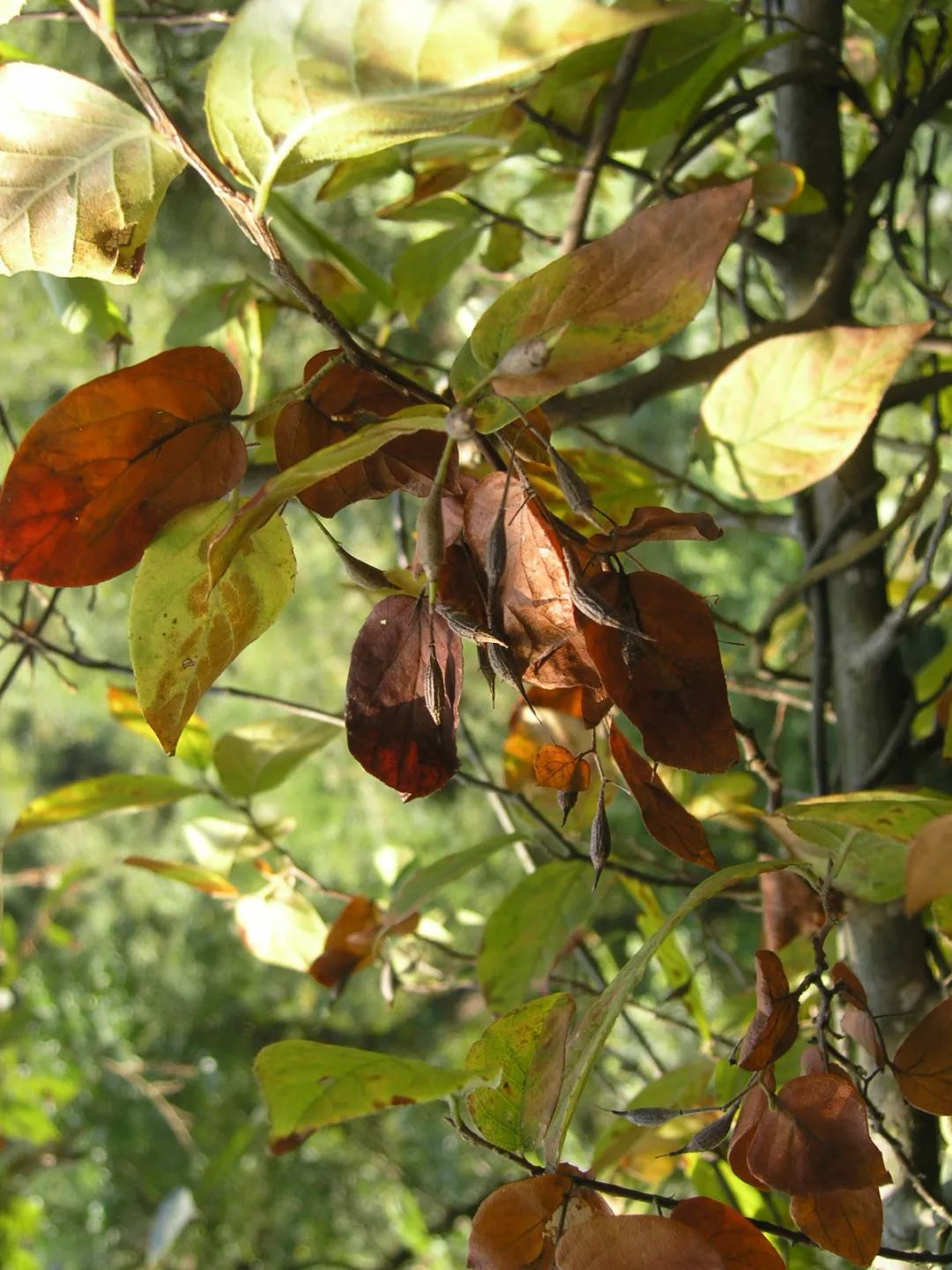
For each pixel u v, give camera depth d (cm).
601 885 95
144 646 68
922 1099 70
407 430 63
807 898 85
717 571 415
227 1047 559
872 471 98
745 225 98
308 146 64
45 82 65
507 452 65
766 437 80
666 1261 64
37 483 67
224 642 69
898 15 105
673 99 97
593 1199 67
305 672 568
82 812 100
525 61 60
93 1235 418
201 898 607
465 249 111
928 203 114
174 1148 466
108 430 67
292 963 107
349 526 499
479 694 277
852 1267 87
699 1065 95
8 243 68
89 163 67
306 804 553
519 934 94
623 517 94
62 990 503
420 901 91
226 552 63
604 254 62
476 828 527
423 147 95
